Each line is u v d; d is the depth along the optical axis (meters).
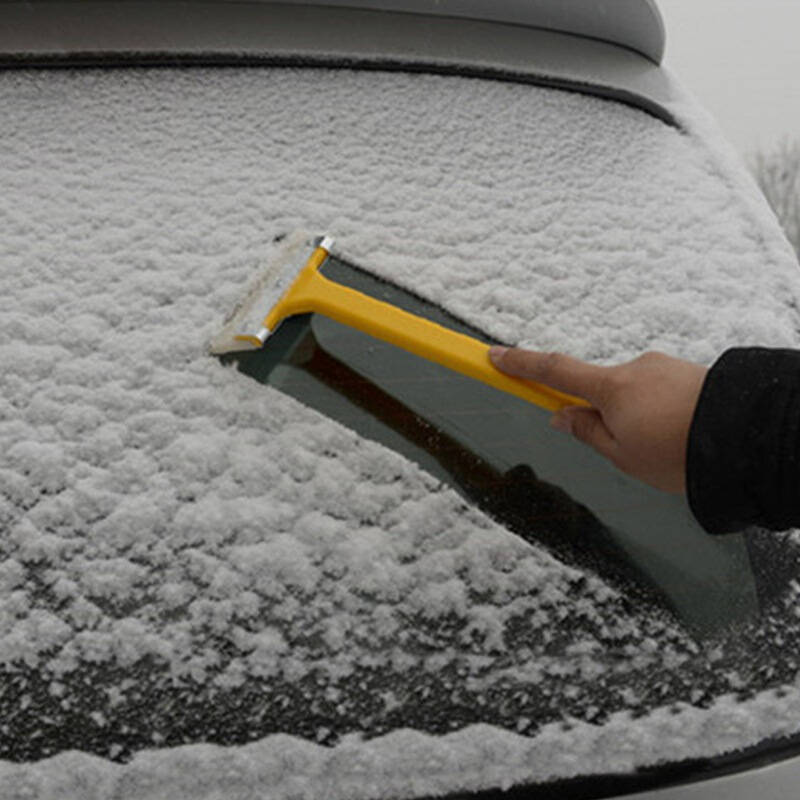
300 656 0.69
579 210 1.04
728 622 0.73
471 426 0.86
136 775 0.64
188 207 1.00
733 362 0.76
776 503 0.73
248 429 0.82
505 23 1.28
